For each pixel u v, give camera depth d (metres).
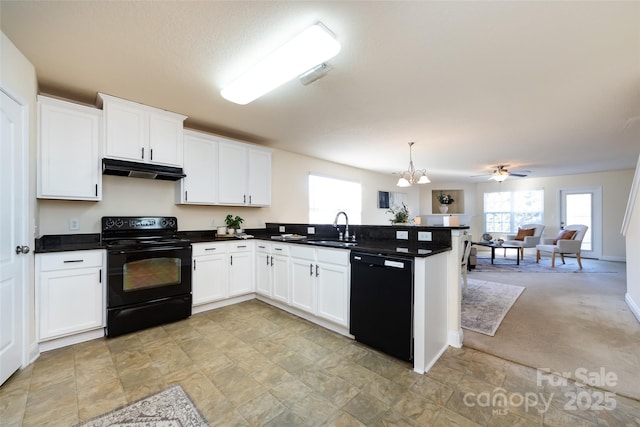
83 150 2.48
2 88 1.69
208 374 1.89
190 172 3.22
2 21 1.58
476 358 2.11
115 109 2.62
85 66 2.09
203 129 3.59
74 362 2.02
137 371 1.92
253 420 1.47
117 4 1.47
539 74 2.18
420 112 2.98
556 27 1.64
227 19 1.59
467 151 4.70
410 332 1.95
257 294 3.60
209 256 3.13
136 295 2.57
